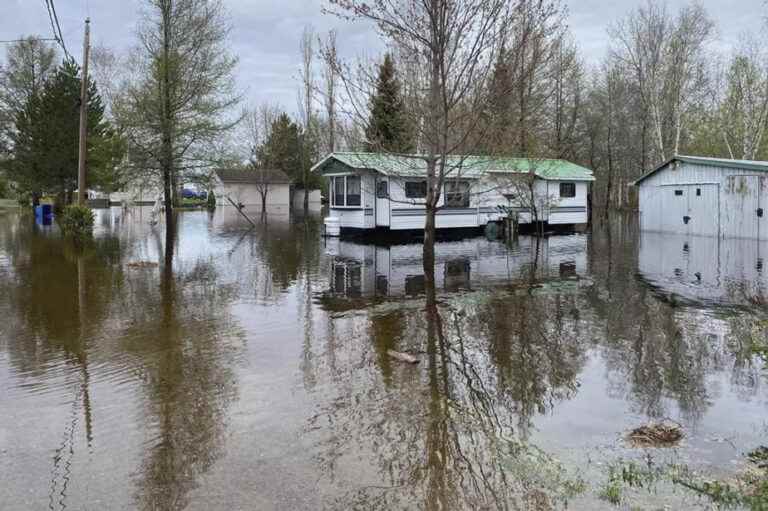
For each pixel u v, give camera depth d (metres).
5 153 35.06
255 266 13.62
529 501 3.54
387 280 11.65
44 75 36.88
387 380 5.75
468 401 5.20
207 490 3.68
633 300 9.59
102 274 12.23
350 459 4.10
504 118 13.50
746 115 31.45
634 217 33.22
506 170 20.67
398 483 3.77
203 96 22.44
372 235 20.53
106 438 4.42
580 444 4.33
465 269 13.17
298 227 26.03
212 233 22.67
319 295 10.11
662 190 21.78
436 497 3.60
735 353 6.59
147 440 4.39
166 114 21.88
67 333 7.44
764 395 5.30
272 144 48.50
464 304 9.34
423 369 6.09
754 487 3.65
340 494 3.64
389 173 16.84
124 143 24.45
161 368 6.07
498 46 12.01
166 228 24.12
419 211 20.56
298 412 4.93
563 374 5.93
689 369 6.05
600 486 3.70
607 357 6.49
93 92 33.19
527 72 14.52
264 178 45.34
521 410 5.00
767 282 11.03
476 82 12.01
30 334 7.38
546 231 23.25
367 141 13.48
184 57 22.11
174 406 5.04
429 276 12.06
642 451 4.20
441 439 4.42
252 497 3.60
